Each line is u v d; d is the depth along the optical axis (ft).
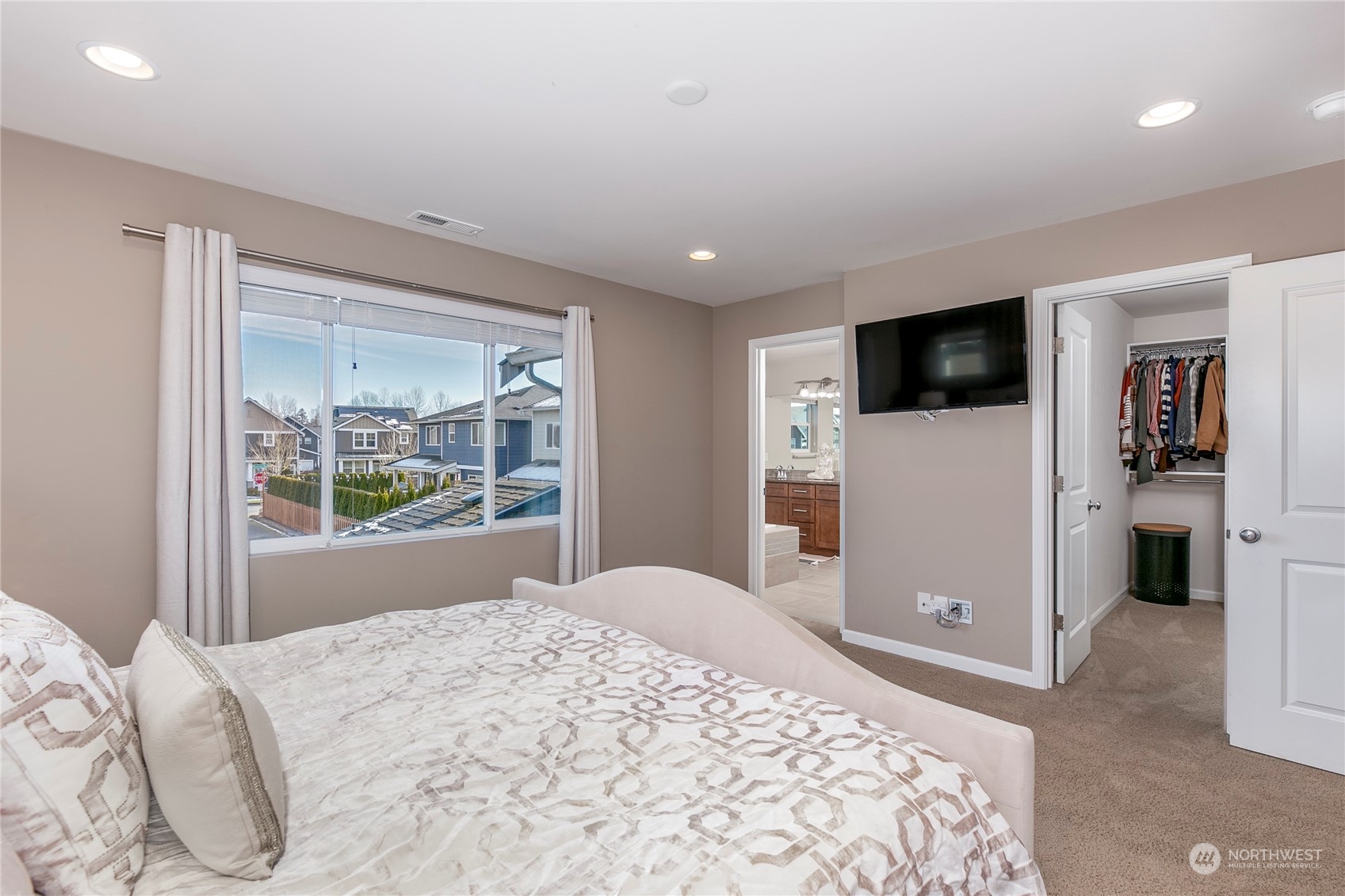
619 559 14.17
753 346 15.64
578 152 7.93
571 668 5.87
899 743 4.49
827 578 20.18
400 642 6.57
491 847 3.37
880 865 3.43
